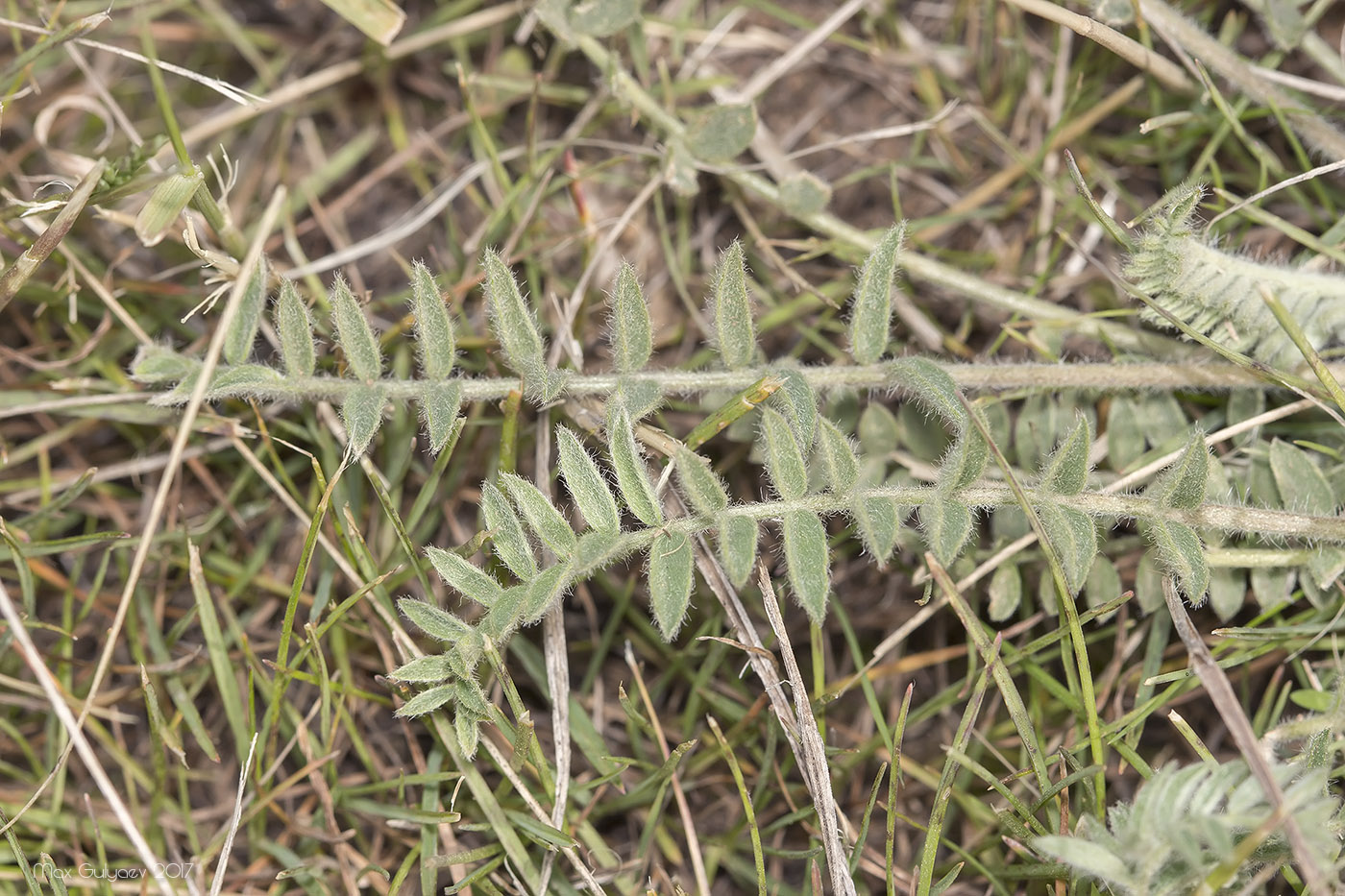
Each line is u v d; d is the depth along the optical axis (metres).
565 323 1.83
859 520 1.36
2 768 1.81
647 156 2.09
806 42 2.01
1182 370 1.62
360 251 1.96
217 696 1.96
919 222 2.00
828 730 1.86
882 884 1.83
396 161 2.17
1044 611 1.76
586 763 1.87
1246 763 1.24
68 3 2.13
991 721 1.82
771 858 1.83
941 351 1.91
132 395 1.79
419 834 1.81
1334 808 1.36
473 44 2.19
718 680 1.89
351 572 1.71
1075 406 1.72
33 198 1.76
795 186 1.82
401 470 1.86
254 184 2.18
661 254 2.13
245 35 2.20
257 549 2.02
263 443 1.85
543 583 1.30
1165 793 1.20
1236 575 1.64
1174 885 1.26
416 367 1.95
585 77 2.15
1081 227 2.03
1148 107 2.00
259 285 1.49
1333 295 1.49
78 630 1.96
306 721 1.78
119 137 2.15
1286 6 1.75
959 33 2.14
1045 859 1.55
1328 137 1.78
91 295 1.95
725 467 1.92
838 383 1.55
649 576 1.32
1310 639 1.64
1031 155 2.09
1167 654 1.80
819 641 1.71
